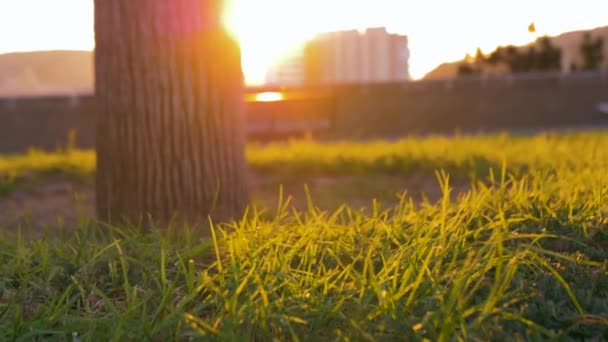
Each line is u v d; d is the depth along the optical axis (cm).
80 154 1230
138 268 397
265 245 376
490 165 826
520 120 2395
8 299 362
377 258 371
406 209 488
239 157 586
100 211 579
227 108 578
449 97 2331
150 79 557
